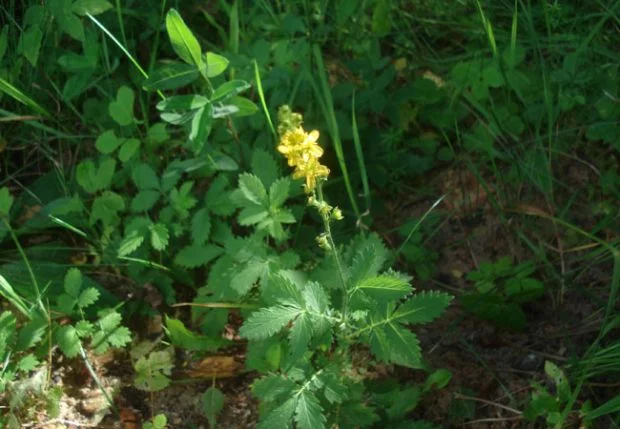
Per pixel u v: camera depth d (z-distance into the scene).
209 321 0.41
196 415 0.39
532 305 0.42
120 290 0.43
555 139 0.46
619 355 0.37
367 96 0.46
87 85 0.47
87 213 0.45
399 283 0.34
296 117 0.34
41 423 0.38
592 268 0.42
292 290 0.35
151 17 0.49
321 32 0.49
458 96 0.48
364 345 0.40
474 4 0.50
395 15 0.52
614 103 0.45
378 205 0.45
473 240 0.45
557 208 0.45
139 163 0.44
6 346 0.39
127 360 0.41
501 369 0.40
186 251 0.40
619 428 0.36
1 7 0.48
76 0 0.43
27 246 0.45
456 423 0.38
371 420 0.36
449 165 0.47
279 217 0.39
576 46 0.47
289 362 0.35
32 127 0.47
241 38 0.50
